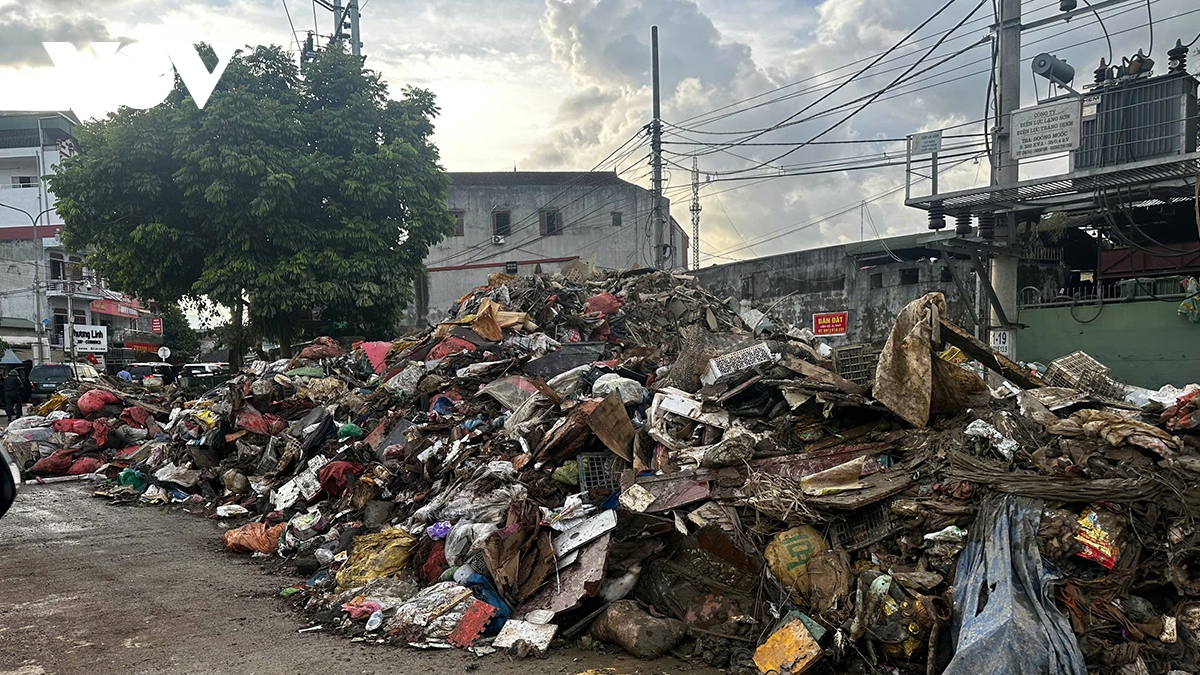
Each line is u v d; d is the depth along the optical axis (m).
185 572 7.34
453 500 7.32
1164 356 11.52
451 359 12.09
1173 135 9.82
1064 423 5.61
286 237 17.88
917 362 5.97
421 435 9.59
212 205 17.41
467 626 5.44
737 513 5.77
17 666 4.98
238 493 10.59
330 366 14.80
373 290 18.31
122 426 14.32
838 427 6.56
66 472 13.23
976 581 4.67
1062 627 4.37
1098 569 4.70
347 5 24.52
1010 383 7.70
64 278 39.47
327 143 19.02
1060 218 15.12
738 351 8.53
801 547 5.41
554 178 37.38
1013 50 10.94
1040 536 4.79
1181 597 4.60
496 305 13.47
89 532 9.05
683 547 5.66
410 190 19.17
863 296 20.86
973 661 4.14
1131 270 12.91
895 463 5.89
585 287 15.65
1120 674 4.33
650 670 4.92
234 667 4.96
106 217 17.47
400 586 6.31
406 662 5.05
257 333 19.95
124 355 42.88
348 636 5.55
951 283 18.38
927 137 11.59
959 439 5.71
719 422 6.93
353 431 10.60
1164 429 5.35
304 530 8.13
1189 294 11.27
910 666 4.71
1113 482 4.89
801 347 9.81
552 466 7.50
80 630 5.67
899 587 4.88
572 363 11.48
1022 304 13.48
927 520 5.18
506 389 10.15
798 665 4.66
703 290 15.24
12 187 38.56
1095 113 10.52
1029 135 10.74
